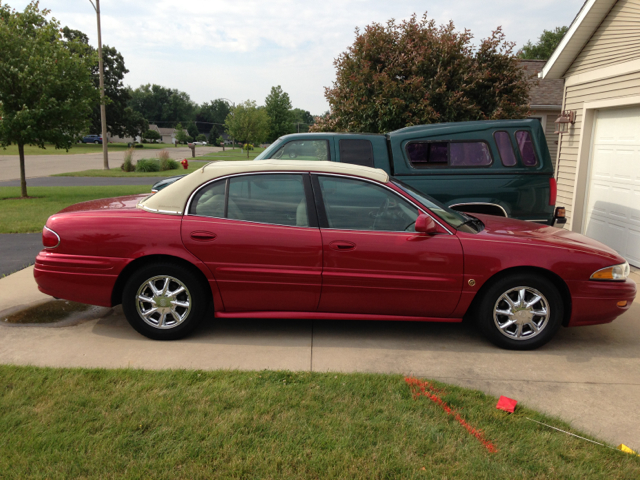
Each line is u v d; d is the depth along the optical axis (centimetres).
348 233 398
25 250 735
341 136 640
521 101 1142
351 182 407
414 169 625
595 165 813
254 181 408
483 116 1073
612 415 308
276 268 399
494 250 396
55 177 2336
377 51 1116
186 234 395
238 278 400
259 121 5575
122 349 390
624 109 736
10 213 1095
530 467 246
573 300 401
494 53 1102
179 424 272
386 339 427
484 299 402
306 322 466
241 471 235
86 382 320
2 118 1331
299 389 317
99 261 399
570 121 864
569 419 301
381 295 404
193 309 407
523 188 627
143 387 313
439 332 448
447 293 401
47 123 1405
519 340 407
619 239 745
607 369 375
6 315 462
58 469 234
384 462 245
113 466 237
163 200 409
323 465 242
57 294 411
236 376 334
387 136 643
